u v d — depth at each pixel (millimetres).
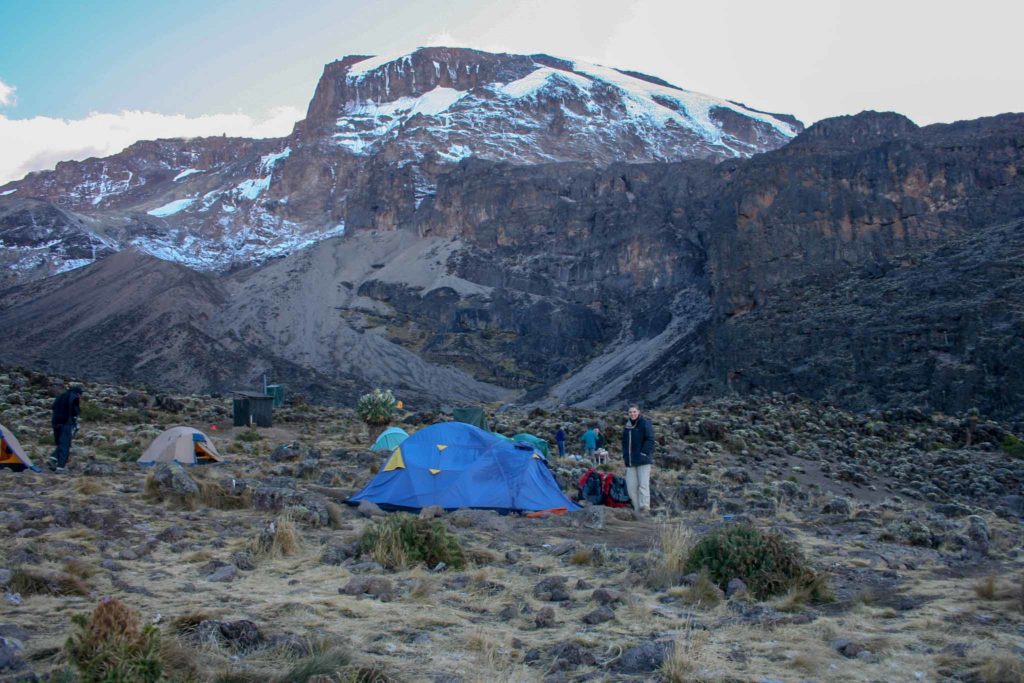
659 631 7738
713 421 35750
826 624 8055
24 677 5676
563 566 10742
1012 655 6914
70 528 11258
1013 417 54375
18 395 32188
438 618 7941
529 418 41031
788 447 33969
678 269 178500
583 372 155750
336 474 19156
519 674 6520
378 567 9797
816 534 14273
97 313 198625
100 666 5453
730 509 16828
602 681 6395
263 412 34938
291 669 6203
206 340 179750
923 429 42844
